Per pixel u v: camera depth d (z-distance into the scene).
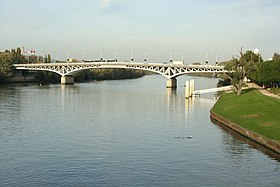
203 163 45.44
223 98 108.12
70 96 134.00
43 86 191.38
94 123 74.44
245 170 42.72
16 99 119.94
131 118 81.75
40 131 65.38
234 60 112.12
